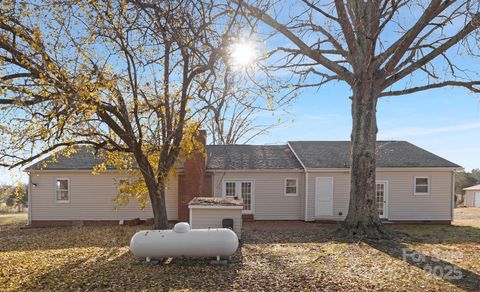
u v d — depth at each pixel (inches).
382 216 800.9
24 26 331.9
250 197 810.2
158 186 476.4
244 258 418.9
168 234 386.9
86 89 316.2
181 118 412.8
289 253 449.4
